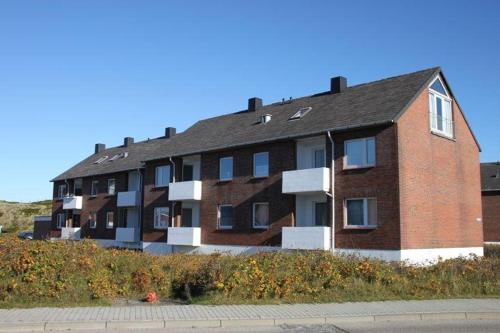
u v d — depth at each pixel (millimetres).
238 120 32438
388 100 23391
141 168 37781
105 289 12766
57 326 9836
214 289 12883
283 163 25812
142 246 35188
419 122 22922
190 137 34000
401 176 21297
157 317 10484
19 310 11008
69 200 46125
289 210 25203
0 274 12375
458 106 26062
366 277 14281
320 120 25219
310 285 13453
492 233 41250
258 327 10273
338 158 23328
